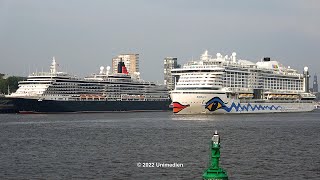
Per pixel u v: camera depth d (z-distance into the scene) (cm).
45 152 9506
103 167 7612
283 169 7369
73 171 7294
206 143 10831
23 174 7094
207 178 3666
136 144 10775
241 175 6912
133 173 7100
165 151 9444
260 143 10794
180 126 16588
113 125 17700
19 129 15862
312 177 6788
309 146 10231
